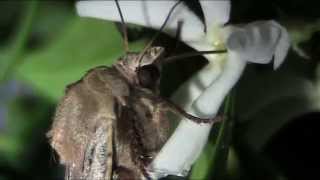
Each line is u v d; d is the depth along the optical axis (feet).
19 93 0.61
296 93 0.50
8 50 0.55
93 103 0.47
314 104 0.50
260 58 0.45
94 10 0.49
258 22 0.46
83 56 0.52
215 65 0.48
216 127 0.48
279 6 0.48
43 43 0.57
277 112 0.50
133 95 0.47
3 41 0.58
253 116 0.50
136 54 0.48
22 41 0.54
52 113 0.60
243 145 0.50
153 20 0.49
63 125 0.48
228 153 0.48
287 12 0.48
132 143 0.47
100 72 0.48
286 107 0.50
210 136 0.48
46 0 0.56
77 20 0.52
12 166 0.60
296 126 0.51
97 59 0.51
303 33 0.48
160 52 0.48
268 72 0.49
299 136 0.51
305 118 0.51
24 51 0.54
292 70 0.49
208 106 0.46
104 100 0.47
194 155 0.47
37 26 0.57
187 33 0.49
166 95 0.50
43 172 0.60
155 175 0.48
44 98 0.58
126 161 0.48
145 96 0.47
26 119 0.60
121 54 0.51
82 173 0.48
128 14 0.49
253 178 0.50
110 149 0.47
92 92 0.47
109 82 0.47
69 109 0.48
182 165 0.47
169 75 0.50
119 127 0.47
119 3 0.49
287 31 0.47
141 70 0.48
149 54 0.48
